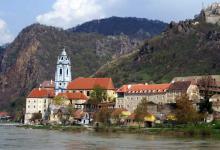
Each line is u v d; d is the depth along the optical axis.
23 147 190.50
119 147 186.75
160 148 181.25
